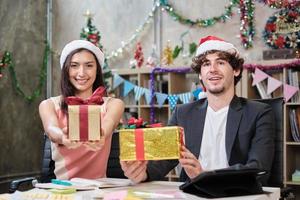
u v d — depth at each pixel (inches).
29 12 203.9
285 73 160.4
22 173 198.4
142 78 185.2
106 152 85.1
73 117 64.5
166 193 61.1
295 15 168.9
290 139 160.9
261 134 77.2
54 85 215.2
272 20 173.0
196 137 80.7
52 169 92.0
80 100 66.1
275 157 85.8
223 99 80.9
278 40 171.2
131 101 187.3
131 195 58.7
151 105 180.5
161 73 182.1
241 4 179.9
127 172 71.2
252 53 177.9
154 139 64.2
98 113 64.6
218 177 58.9
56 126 80.3
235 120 79.0
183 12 191.8
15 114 196.1
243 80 162.7
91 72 83.4
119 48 204.4
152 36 198.1
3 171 189.2
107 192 62.5
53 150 84.4
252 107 80.0
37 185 66.9
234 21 182.1
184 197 58.4
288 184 156.4
